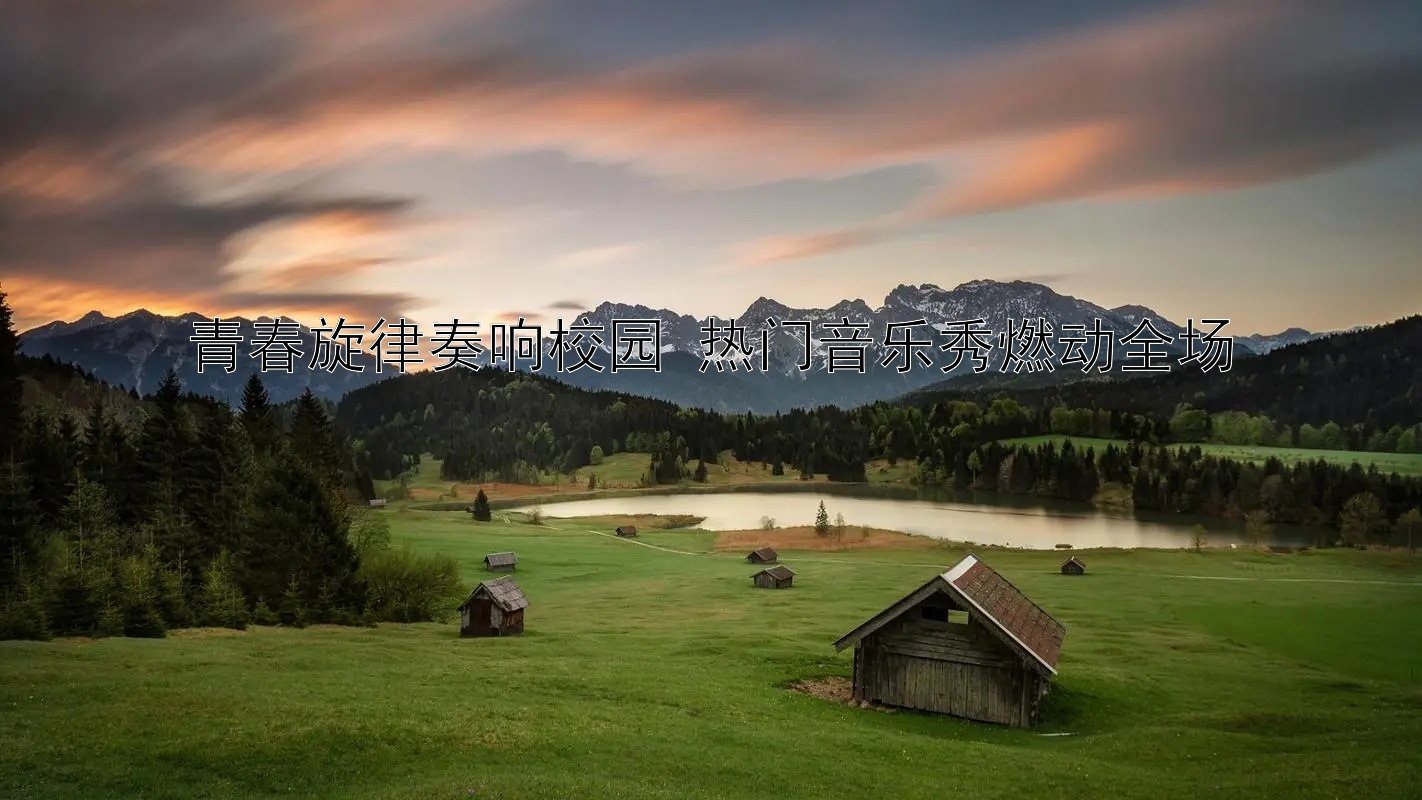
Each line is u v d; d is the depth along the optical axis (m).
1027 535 193.12
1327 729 38.69
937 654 42.72
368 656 48.25
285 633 60.56
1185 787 29.30
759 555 130.88
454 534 164.25
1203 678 52.06
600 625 72.88
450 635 65.31
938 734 39.03
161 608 59.41
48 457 87.12
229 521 90.19
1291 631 70.44
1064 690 46.41
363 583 74.62
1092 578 111.38
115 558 70.31
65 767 25.50
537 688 39.91
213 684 36.16
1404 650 63.28
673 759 29.77
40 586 57.59
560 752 29.64
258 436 112.44
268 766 26.77
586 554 143.50
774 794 27.31
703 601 91.69
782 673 49.75
